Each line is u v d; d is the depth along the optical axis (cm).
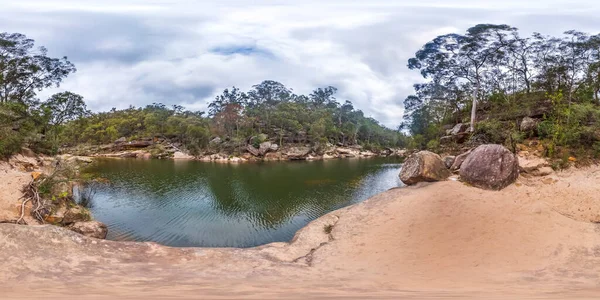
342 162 5781
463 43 3147
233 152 6369
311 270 977
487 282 820
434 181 1723
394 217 1395
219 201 2397
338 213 1559
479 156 1673
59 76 4081
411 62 3638
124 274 834
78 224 1457
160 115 8231
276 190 2853
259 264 1020
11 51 3575
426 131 4503
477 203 1395
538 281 820
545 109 2481
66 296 547
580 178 1725
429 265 991
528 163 1892
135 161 5559
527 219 1243
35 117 3509
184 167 4703
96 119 8406
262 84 9444
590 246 1042
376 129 9362
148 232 1680
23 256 872
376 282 838
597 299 555
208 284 764
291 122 7256
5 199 1382
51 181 1603
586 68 2928
